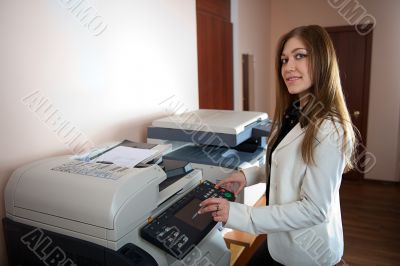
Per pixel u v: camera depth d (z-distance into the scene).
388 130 3.99
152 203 0.92
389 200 3.59
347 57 3.99
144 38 1.63
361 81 3.99
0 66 1.00
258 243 1.37
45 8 1.13
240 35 3.11
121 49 1.49
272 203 1.11
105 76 1.41
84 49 1.29
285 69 1.05
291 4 4.10
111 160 1.04
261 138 1.58
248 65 3.39
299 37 1.01
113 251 0.79
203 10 2.43
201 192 1.10
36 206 0.90
